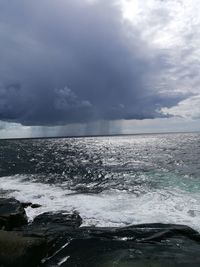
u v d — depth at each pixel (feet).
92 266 33.47
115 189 79.10
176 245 38.55
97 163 148.46
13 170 125.49
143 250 36.96
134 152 217.56
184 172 104.01
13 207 54.49
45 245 35.47
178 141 369.50
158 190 74.69
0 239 34.30
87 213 55.42
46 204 63.46
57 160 167.94
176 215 52.60
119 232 42.80
